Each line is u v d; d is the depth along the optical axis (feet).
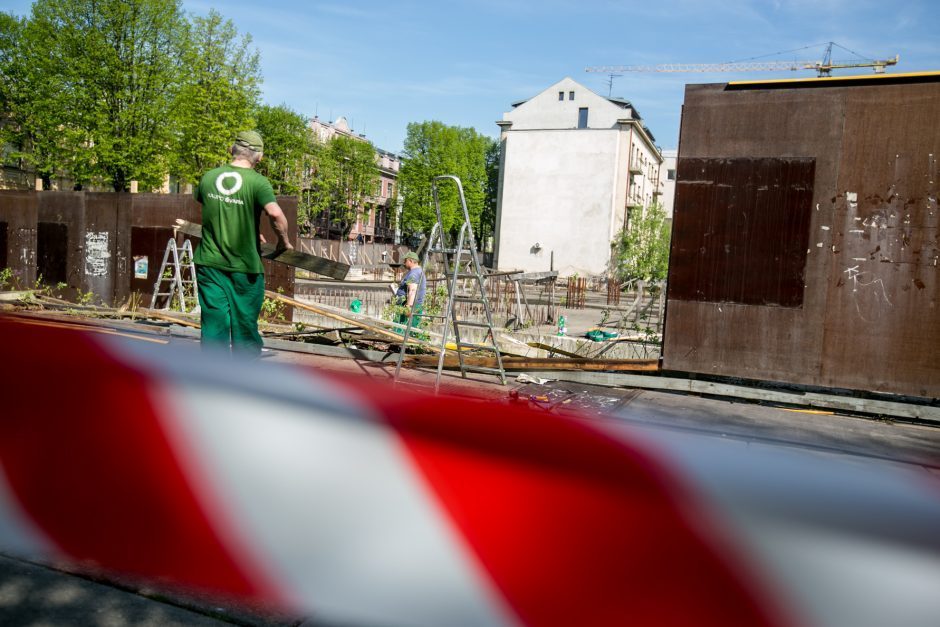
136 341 16.97
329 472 7.90
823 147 15.72
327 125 256.93
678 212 16.96
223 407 8.87
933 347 15.08
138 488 8.05
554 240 192.34
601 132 189.06
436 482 7.64
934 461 11.74
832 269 15.80
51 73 96.43
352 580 7.25
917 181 15.06
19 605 7.12
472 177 221.05
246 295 14.92
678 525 7.00
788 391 16.56
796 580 6.49
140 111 97.19
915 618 6.17
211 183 14.56
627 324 52.85
